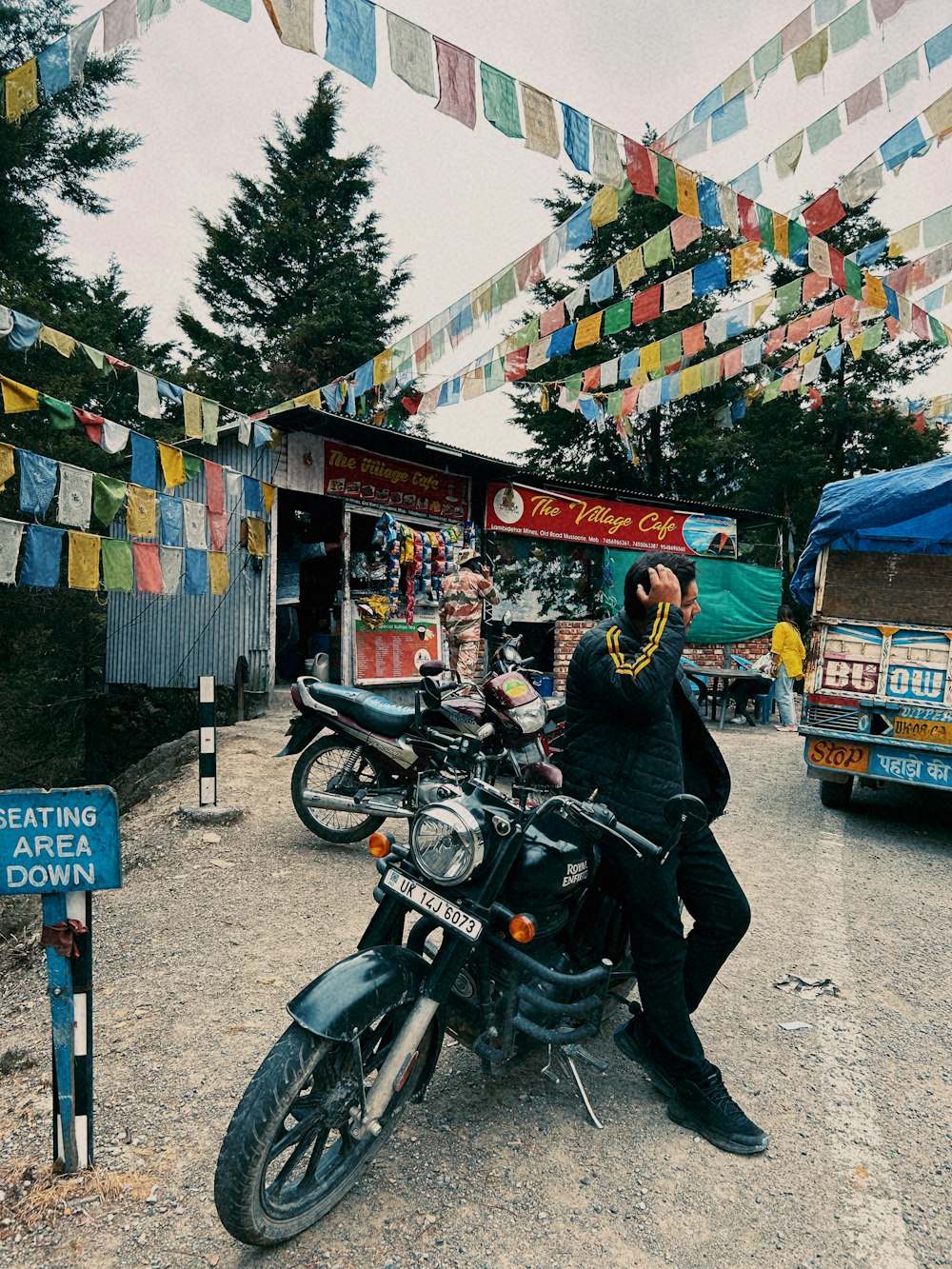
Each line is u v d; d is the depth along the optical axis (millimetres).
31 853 2242
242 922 4254
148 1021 3264
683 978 2648
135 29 2877
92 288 22609
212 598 11484
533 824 2496
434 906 2234
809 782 8258
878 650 6426
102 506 5379
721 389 19922
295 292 27984
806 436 22812
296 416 10008
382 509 12070
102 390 17062
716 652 15477
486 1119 2689
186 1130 2602
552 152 3404
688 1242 2221
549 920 2439
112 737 12805
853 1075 3074
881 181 4234
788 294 5711
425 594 11750
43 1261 2098
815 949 4191
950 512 7375
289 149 28797
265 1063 2021
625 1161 2523
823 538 6852
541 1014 2502
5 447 4793
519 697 4242
